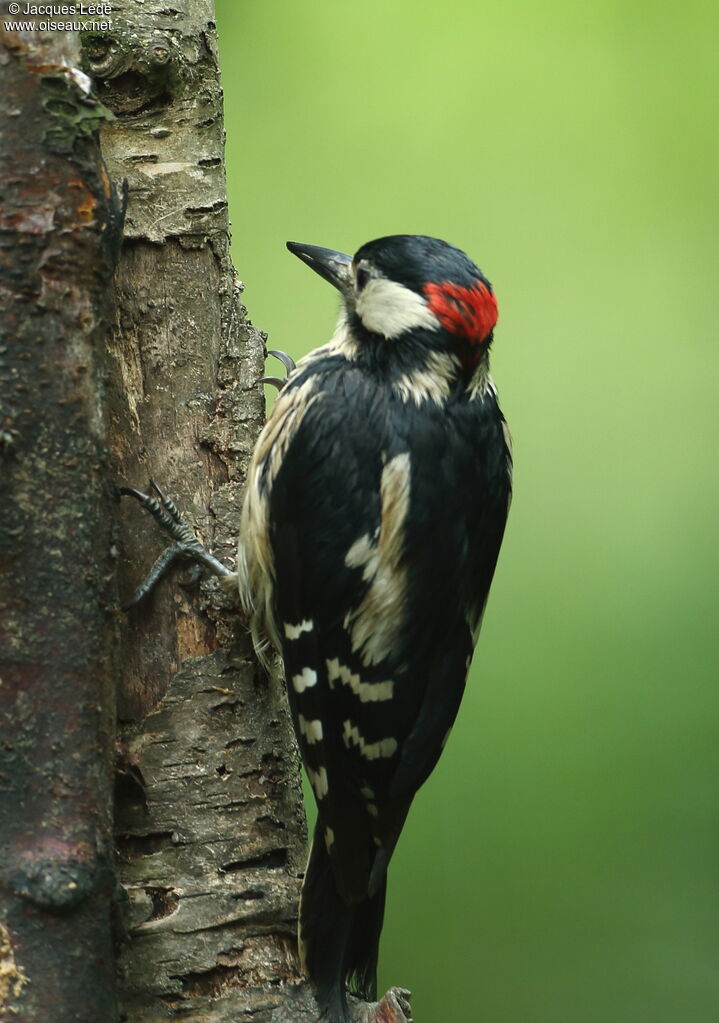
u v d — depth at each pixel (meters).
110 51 7.45
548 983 10.27
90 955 6.02
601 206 13.77
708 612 12.00
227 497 7.78
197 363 7.72
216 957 7.04
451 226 13.63
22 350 6.04
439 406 7.88
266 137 13.70
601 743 11.02
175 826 7.18
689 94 13.93
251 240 13.41
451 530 7.82
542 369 13.45
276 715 7.67
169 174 7.62
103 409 6.30
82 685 6.12
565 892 10.35
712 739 10.97
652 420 13.36
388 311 7.96
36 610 6.04
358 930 7.57
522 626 11.98
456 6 13.92
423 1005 10.34
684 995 10.11
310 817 11.09
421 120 13.87
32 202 6.05
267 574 7.67
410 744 7.76
